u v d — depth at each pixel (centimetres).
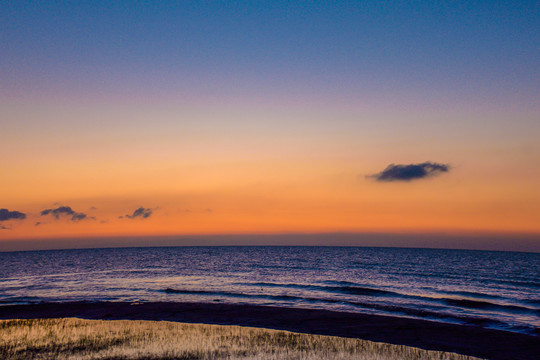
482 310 2706
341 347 1691
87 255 16562
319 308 2814
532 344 1770
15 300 3269
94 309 2738
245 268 7394
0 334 1941
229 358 1493
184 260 10894
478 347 1725
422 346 1741
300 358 1487
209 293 3594
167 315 2519
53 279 5412
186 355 1538
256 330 2069
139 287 4216
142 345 1698
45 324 2219
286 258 11681
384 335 1959
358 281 4797
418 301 3116
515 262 10106
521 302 3070
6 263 10631
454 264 8725
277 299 3238
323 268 7319
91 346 1681
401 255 14488
